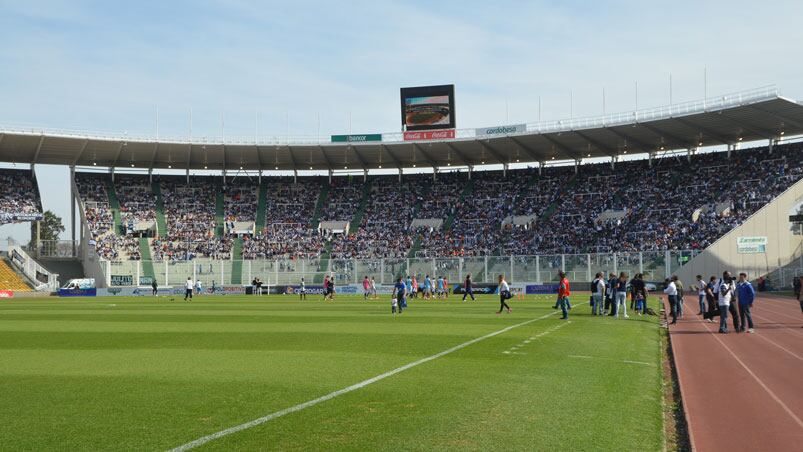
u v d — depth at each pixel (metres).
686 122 68.69
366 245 80.75
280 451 8.58
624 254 64.38
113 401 11.55
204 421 10.12
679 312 33.56
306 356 17.36
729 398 12.84
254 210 86.31
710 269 62.22
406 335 23.00
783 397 12.95
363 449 8.66
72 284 72.12
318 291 73.00
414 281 58.41
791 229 62.47
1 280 70.44
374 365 15.71
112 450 8.62
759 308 40.38
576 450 8.80
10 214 77.56
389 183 89.69
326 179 91.00
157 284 73.88
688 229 69.56
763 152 74.12
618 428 10.00
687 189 75.06
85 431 9.55
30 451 8.59
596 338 22.28
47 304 48.56
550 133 73.62
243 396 11.98
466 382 13.38
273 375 14.25
